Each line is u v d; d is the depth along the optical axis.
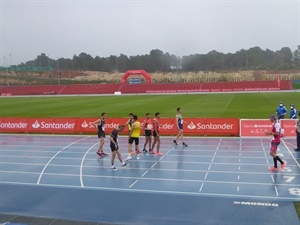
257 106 41.41
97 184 13.41
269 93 65.81
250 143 21.38
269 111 35.84
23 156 19.02
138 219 9.87
